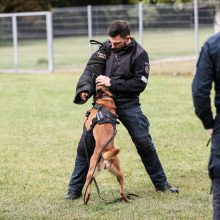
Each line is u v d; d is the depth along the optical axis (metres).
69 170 10.73
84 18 33.03
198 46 29.44
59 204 8.52
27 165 11.16
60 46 34.09
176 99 19.67
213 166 5.71
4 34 31.77
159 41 32.56
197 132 14.16
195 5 29.25
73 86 23.62
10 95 21.45
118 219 7.76
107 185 9.62
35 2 47.12
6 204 8.60
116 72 8.56
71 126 15.25
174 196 8.80
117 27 8.35
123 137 13.63
